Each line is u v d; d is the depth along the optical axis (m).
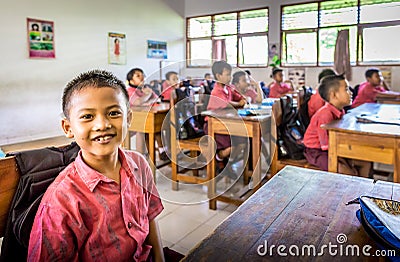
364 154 2.00
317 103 2.76
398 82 6.64
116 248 0.96
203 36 9.05
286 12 7.73
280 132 2.56
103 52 7.14
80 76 0.97
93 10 6.85
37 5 5.86
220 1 8.62
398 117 2.47
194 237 2.20
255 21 8.20
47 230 0.87
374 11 6.71
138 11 7.90
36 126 5.96
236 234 0.93
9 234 1.00
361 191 1.23
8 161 1.04
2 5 5.39
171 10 8.83
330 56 7.33
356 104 4.66
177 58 9.12
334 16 7.16
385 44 6.71
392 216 0.91
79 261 0.92
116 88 0.96
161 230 2.29
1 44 5.43
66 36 6.38
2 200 1.03
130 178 1.04
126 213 0.99
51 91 6.17
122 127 0.96
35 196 1.05
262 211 1.07
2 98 5.50
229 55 8.66
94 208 0.93
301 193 1.21
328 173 1.44
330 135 2.12
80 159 0.96
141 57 8.09
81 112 0.91
